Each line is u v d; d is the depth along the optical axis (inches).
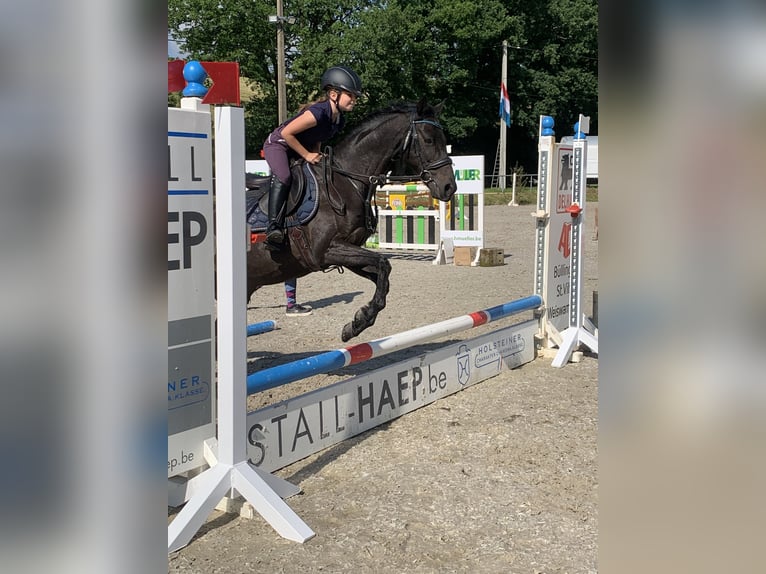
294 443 147.5
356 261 177.5
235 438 122.8
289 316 319.6
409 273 454.3
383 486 136.1
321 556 109.6
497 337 221.5
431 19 1547.7
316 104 175.5
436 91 1664.6
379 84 1476.4
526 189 1305.4
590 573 103.5
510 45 1665.8
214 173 129.3
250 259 181.2
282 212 175.0
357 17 1534.2
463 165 491.2
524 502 128.7
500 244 613.9
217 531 118.8
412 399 183.9
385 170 193.0
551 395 198.7
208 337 129.1
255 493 119.9
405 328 285.9
